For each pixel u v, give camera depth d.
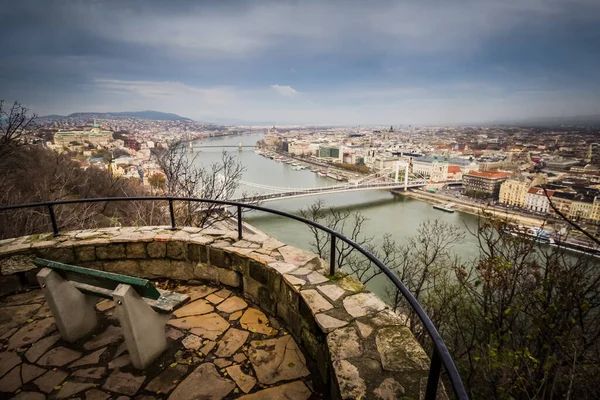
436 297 7.53
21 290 2.80
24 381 1.86
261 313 2.53
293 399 1.75
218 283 2.89
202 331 2.30
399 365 1.53
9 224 6.71
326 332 1.75
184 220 6.66
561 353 4.12
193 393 1.79
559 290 4.61
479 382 5.96
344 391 1.39
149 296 1.87
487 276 5.35
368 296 2.09
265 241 2.96
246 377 1.90
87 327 2.25
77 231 3.18
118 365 1.98
